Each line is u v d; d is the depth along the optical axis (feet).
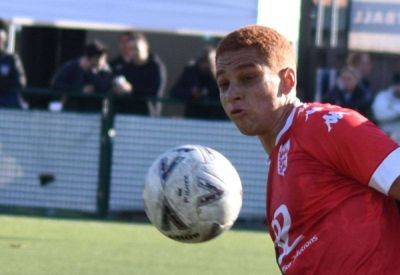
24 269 71.10
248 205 106.42
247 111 32.30
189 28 113.80
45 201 107.96
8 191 108.27
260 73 32.12
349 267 31.22
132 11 114.32
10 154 108.06
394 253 31.30
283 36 32.89
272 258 80.43
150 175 35.73
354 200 31.48
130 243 86.43
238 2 112.27
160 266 74.49
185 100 107.86
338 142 30.96
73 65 112.47
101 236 90.33
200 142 106.73
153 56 115.96
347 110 32.07
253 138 106.01
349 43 120.06
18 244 82.69
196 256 80.18
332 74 117.08
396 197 30.37
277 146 32.81
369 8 120.47
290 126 32.42
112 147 106.93
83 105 110.52
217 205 35.09
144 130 106.93
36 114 107.34
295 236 32.37
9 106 111.65
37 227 94.73
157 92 114.62
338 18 119.65
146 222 104.27
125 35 115.03
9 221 98.48
